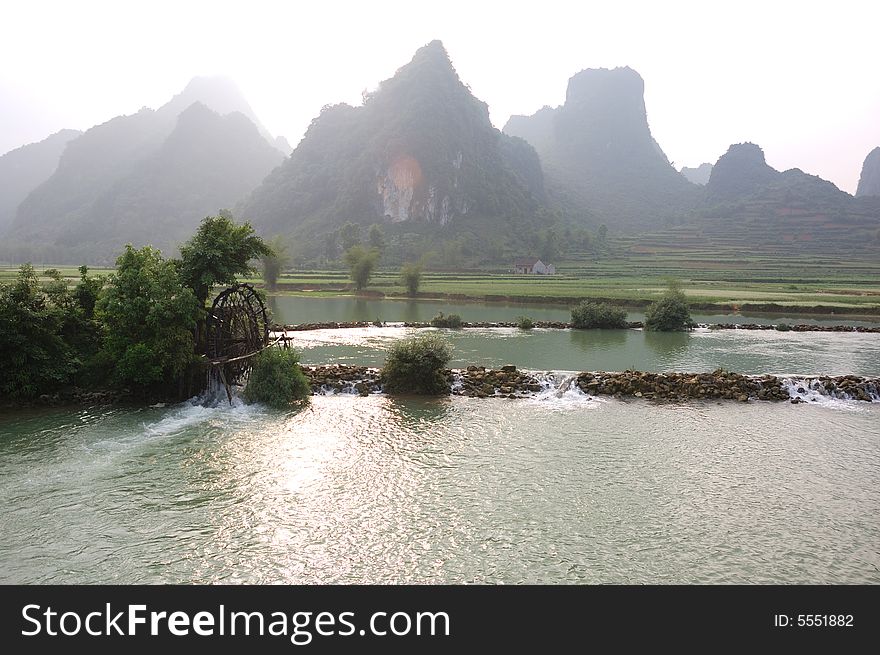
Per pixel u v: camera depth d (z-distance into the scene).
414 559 12.84
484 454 19.39
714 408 26.03
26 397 24.08
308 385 26.81
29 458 18.05
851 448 20.77
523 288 104.88
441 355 28.23
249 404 25.03
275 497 15.66
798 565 12.95
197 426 21.80
